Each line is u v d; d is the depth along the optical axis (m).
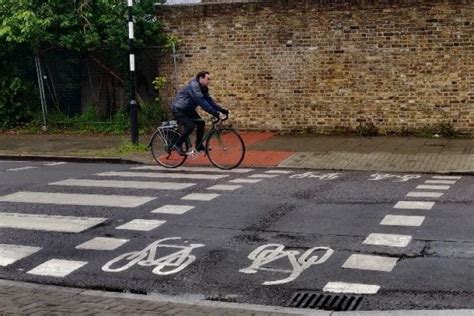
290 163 13.37
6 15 18.98
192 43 18.59
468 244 6.97
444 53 16.19
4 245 7.48
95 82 19.94
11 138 18.38
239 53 18.08
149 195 9.95
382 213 8.46
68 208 9.16
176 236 7.64
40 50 19.59
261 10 17.70
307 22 17.28
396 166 12.68
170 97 19.08
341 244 7.12
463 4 15.86
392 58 16.62
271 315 5.15
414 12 16.28
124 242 7.47
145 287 6.11
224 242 7.36
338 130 17.33
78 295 5.80
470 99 16.11
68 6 19.12
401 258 6.60
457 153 13.74
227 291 5.93
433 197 9.41
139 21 18.45
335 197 9.62
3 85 19.88
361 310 5.34
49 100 20.36
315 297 5.70
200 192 10.13
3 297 5.75
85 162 14.55
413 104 16.61
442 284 5.86
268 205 9.10
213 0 20.53
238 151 12.93
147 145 15.67
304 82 17.52
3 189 10.74
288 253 6.89
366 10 16.69
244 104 18.20
